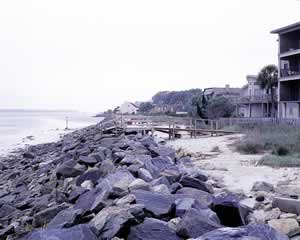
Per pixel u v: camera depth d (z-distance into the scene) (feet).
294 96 114.21
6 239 21.71
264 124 91.40
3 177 58.23
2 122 282.36
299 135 59.82
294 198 23.73
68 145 81.15
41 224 22.68
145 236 15.58
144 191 21.50
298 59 112.16
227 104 144.46
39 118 412.36
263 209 21.72
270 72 136.05
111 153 45.16
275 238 13.82
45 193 35.35
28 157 78.38
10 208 31.14
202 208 18.76
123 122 96.58
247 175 34.01
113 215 16.52
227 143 64.03
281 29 112.47
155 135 89.15
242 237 13.41
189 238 15.01
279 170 36.47
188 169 33.47
